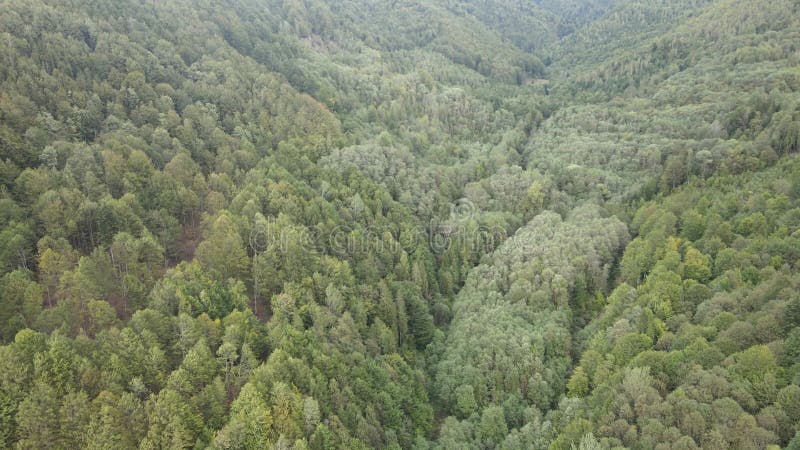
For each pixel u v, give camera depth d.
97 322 81.62
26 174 100.25
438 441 90.38
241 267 101.94
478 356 102.50
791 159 123.38
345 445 74.75
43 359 68.62
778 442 60.88
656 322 90.19
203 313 84.19
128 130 128.12
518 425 91.25
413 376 98.38
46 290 89.38
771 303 77.56
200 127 145.88
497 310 113.50
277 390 74.06
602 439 70.00
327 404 80.25
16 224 91.81
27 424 63.19
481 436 89.12
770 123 146.50
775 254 91.38
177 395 69.81
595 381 88.31
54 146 111.62
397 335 107.94
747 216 106.38
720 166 136.88
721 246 102.00
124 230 101.12
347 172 156.62
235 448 68.50
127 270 94.38
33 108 116.94
